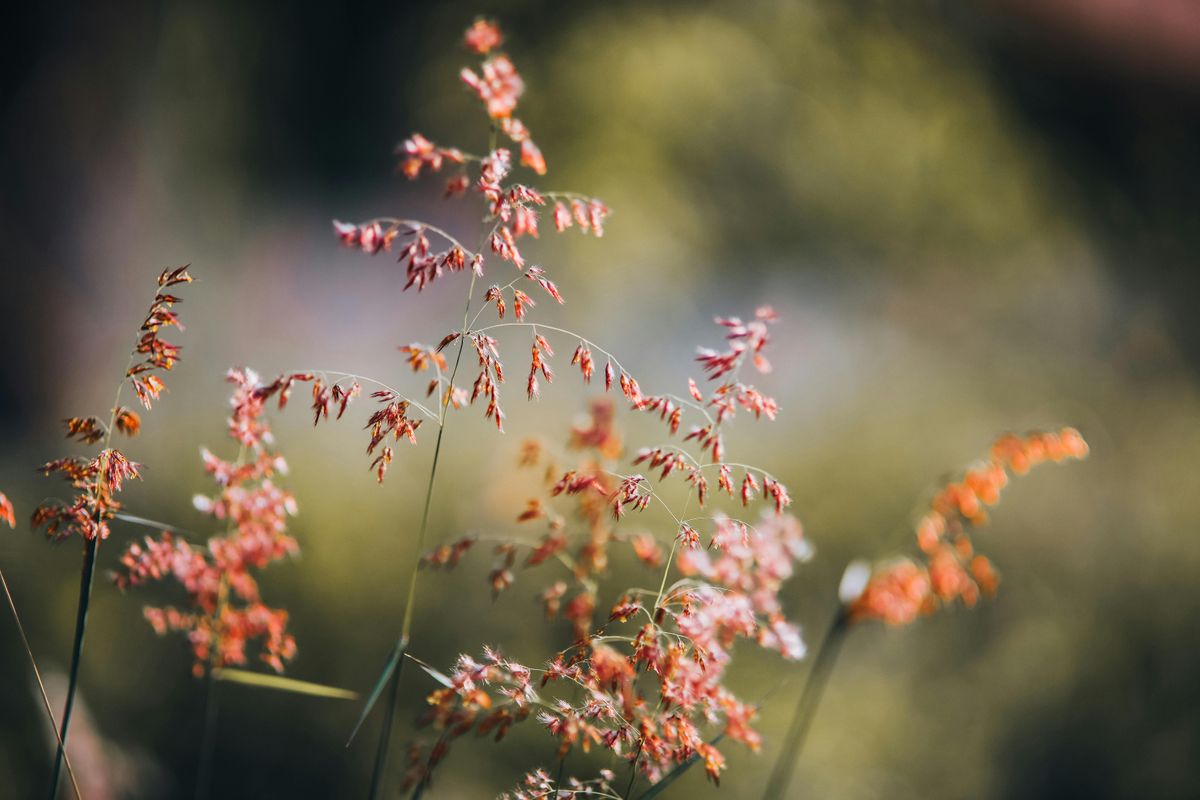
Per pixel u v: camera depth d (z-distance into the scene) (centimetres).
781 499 148
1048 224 1186
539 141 1049
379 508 556
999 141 1189
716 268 1081
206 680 453
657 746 154
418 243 146
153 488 564
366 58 1305
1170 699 574
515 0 1138
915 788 496
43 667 432
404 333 916
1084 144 1291
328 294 1000
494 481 579
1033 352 1039
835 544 645
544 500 554
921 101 1170
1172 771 538
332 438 633
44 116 812
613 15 1123
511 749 437
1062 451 198
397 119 1279
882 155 1138
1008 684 575
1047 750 545
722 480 151
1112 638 609
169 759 423
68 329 812
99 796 275
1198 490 749
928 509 208
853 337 1041
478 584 522
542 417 672
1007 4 1262
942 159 1162
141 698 441
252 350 843
